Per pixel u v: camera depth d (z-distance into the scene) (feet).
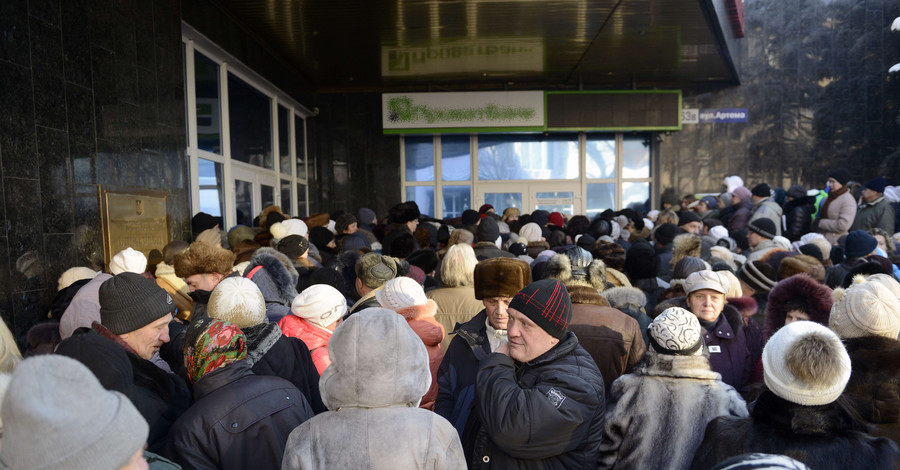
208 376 5.93
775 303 9.65
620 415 6.79
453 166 43.27
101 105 15.52
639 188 43.34
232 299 7.05
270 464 5.73
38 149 13.14
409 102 38.88
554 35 30.32
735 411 6.44
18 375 3.12
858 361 6.49
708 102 41.22
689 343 6.67
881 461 4.91
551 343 6.07
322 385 4.81
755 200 27.30
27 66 12.88
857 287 6.95
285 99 35.17
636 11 26.68
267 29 28.35
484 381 5.88
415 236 20.84
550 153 43.47
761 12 40.63
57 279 13.51
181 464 5.61
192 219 21.08
